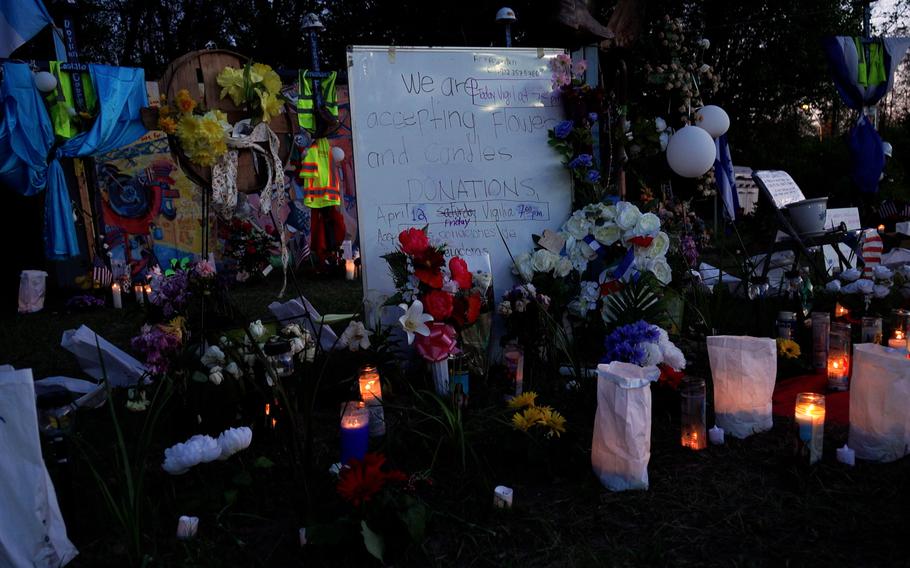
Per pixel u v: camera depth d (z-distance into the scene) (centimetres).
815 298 565
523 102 497
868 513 252
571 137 498
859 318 539
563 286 460
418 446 324
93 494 286
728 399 335
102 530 258
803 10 1703
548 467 291
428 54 475
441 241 476
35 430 222
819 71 1769
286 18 1830
